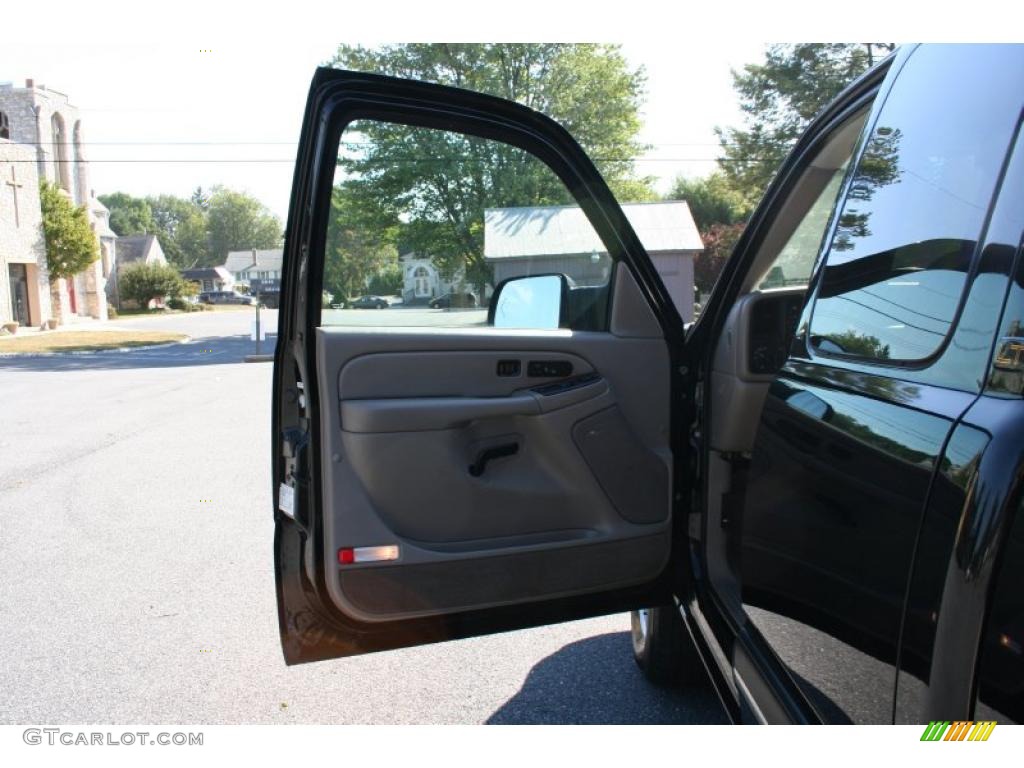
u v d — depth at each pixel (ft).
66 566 14.67
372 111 6.46
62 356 73.92
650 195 80.69
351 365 6.49
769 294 7.22
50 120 134.21
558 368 7.17
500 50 75.77
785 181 7.13
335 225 6.52
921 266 4.77
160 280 186.50
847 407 5.04
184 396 41.65
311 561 6.39
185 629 11.86
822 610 5.14
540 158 7.06
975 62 4.76
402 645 6.64
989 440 3.75
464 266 7.14
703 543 7.37
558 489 7.14
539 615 7.07
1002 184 4.24
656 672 9.66
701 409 7.55
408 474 6.61
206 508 18.65
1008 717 3.66
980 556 3.63
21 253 110.11
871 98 6.28
